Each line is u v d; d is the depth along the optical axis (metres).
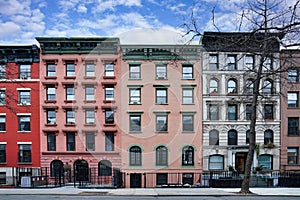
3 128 24.19
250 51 8.30
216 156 23.88
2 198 10.19
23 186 15.89
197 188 14.45
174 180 16.19
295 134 25.03
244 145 23.89
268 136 25.00
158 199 9.92
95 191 12.11
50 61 23.55
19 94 24.09
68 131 23.22
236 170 23.16
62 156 23.23
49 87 23.84
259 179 20.66
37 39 23.12
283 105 24.80
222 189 13.62
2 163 23.83
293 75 24.47
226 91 22.73
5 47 23.67
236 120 23.92
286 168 24.50
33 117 24.00
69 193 11.36
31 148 23.83
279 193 11.76
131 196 10.72
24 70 24.11
